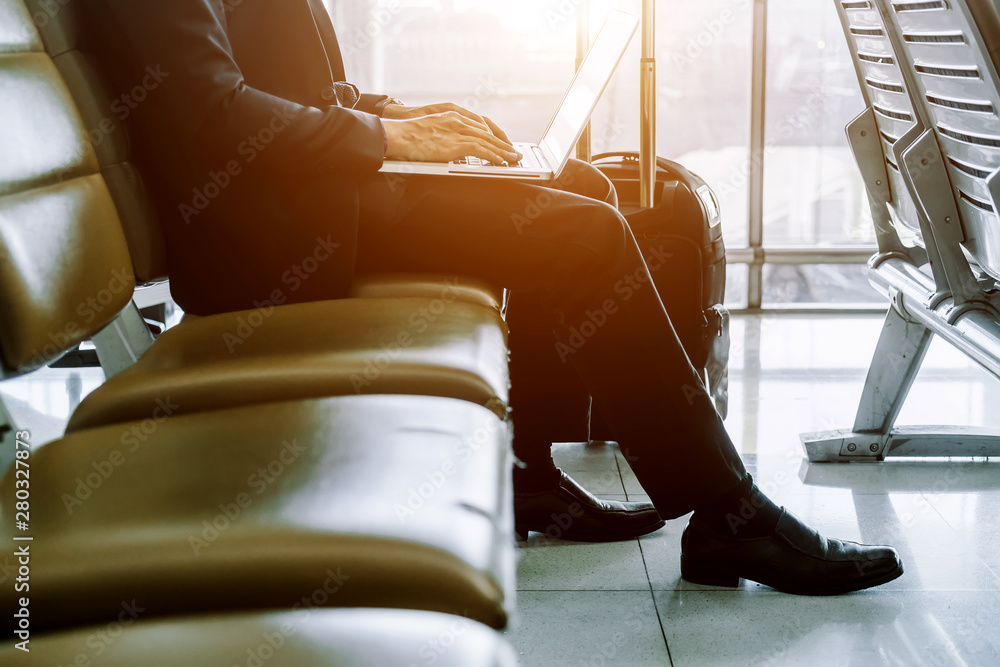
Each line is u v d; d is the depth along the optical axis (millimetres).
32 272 754
